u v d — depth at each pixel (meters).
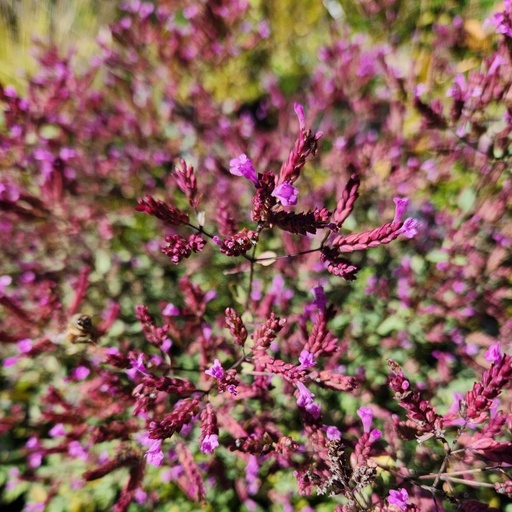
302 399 0.19
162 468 0.26
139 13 0.37
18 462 0.27
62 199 0.28
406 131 0.33
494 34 0.34
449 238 0.28
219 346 0.24
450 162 0.29
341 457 0.18
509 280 0.28
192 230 0.31
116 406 0.24
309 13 0.43
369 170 0.29
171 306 0.23
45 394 0.27
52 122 0.31
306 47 0.42
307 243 0.29
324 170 0.32
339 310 0.29
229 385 0.18
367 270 0.30
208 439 0.18
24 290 0.30
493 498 0.24
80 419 0.24
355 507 0.18
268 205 0.18
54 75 0.33
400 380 0.17
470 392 0.17
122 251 0.31
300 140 0.17
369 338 0.28
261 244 0.31
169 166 0.35
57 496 0.26
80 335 0.22
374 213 0.31
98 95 0.33
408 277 0.28
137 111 0.35
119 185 0.33
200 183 0.32
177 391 0.19
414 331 0.28
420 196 0.30
